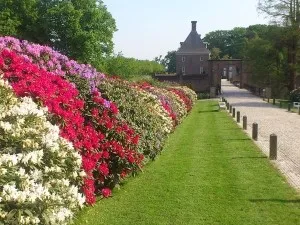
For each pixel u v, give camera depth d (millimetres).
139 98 12070
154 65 86438
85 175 5863
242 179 10180
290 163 12227
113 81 11312
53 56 9250
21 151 4586
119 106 9688
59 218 4164
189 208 7953
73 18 46062
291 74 52562
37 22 47844
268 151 14344
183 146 15664
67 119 6418
